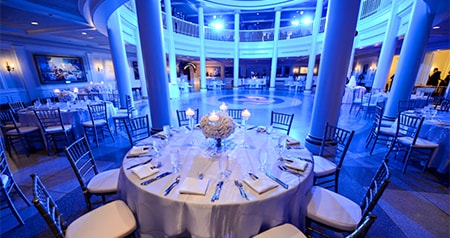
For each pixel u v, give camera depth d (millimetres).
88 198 1673
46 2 4145
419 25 3912
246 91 13414
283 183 1244
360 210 1367
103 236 1169
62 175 2623
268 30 13086
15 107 4766
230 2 10680
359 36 8648
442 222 1799
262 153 1358
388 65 6695
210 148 1794
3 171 1851
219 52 13227
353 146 3654
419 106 5113
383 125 3902
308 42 11578
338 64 2664
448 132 2426
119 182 1524
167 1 9047
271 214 1153
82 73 9594
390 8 6660
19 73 7254
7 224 1796
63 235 1126
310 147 3086
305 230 1463
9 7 3961
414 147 2592
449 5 3355
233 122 1758
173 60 9852
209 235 1116
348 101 8523
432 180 2490
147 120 2637
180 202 1084
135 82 12578
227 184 1231
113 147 3613
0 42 6648
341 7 2490
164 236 1216
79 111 3711
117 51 5879
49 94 8195
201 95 11172
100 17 4684
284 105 7938
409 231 1698
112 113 4570
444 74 9789
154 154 1692
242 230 1118
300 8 12344
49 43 8008
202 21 11539
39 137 3510
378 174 1343
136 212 1281
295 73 18203
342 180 2498
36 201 945
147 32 3221
